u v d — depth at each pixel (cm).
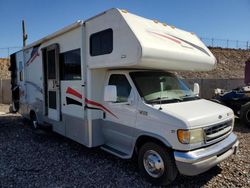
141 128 411
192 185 396
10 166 472
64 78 578
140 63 390
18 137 696
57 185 394
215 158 373
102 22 453
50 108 652
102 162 493
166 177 379
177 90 485
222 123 405
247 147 593
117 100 465
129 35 398
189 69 519
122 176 428
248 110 816
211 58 552
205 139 368
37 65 711
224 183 402
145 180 413
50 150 571
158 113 381
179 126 351
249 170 452
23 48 816
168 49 426
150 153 403
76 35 520
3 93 1628
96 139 504
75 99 536
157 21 490
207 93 1562
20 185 394
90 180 412
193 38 561
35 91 740
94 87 496
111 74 491
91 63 483
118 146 481
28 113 814
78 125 532
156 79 468
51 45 616
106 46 446
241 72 2817
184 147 349
